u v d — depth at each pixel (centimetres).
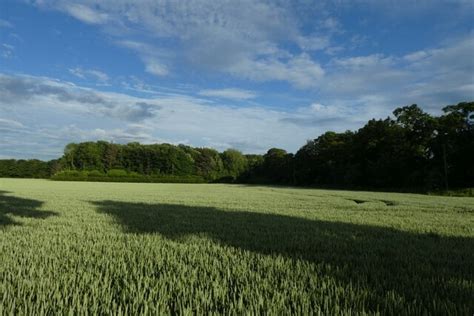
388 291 403
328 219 1319
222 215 1432
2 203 1875
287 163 9331
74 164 11438
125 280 425
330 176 7675
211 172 12331
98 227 973
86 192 3472
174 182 9919
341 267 539
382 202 2448
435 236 925
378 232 969
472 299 392
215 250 638
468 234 966
